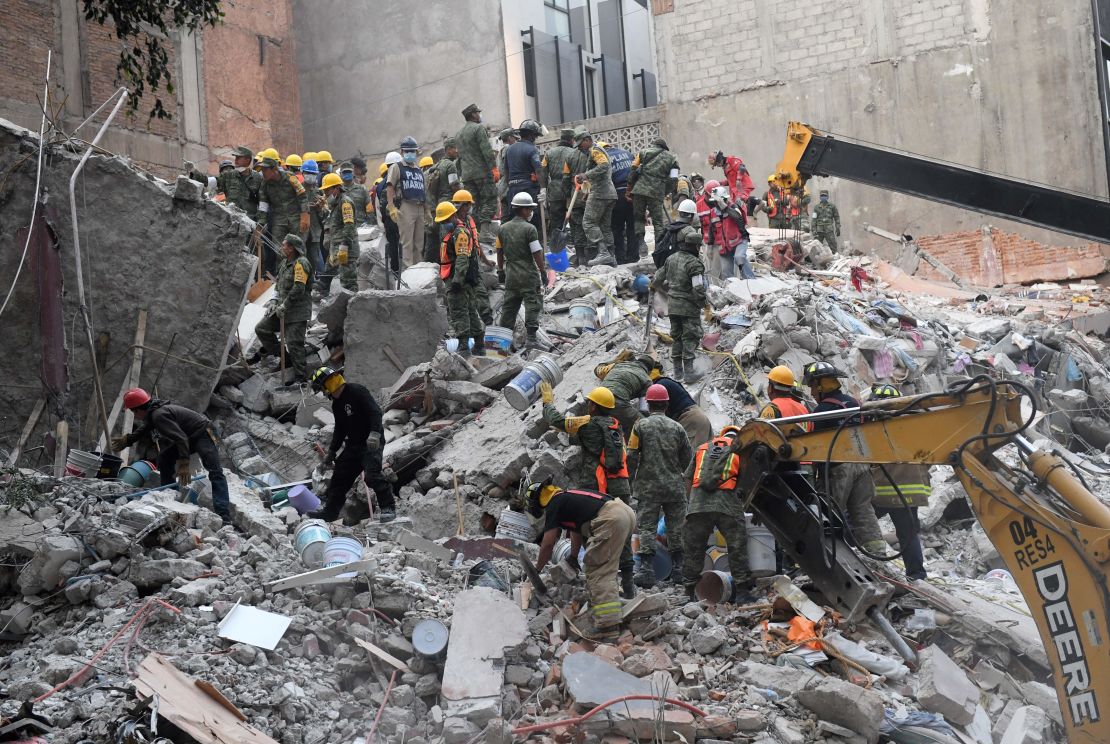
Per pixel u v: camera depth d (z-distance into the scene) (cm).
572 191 1823
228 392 1420
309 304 1450
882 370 1412
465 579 921
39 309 1291
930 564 1107
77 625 828
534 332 1445
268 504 1122
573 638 841
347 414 1070
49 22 2344
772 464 874
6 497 961
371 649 770
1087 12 2614
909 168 1516
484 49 3080
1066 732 670
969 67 2730
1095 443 1619
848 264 2317
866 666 798
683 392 1097
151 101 2620
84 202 1338
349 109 3269
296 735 689
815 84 2888
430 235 1762
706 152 3002
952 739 707
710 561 1000
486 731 688
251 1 2997
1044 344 1786
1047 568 665
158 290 1356
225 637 769
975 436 714
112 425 1313
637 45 3709
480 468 1132
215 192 2027
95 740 660
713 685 772
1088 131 2623
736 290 1694
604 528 838
